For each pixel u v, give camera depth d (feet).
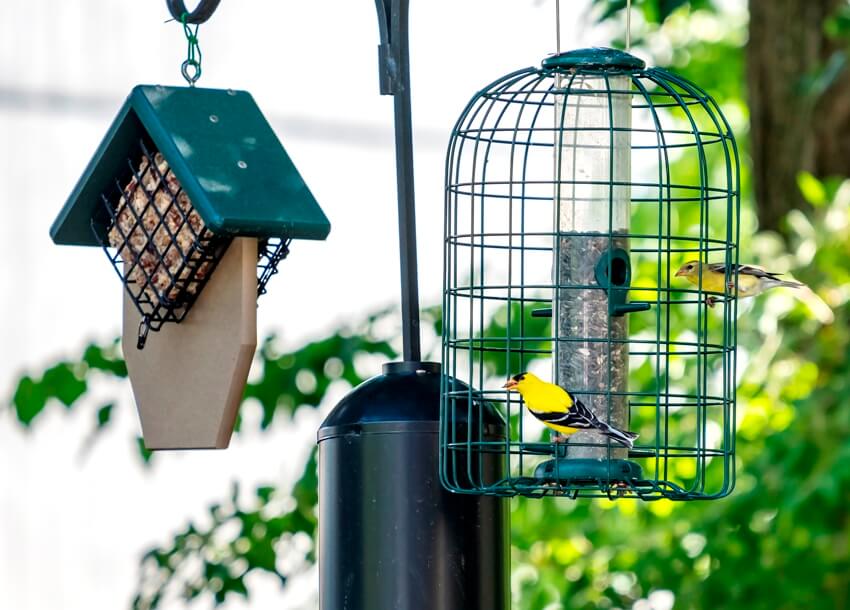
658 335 33.35
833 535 53.11
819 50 59.88
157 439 34.68
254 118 33.81
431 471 31.63
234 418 33.27
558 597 56.70
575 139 35.09
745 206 70.79
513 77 33.47
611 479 32.32
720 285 41.73
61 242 36.09
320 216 32.14
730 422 38.19
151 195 34.24
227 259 32.86
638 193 67.26
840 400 51.19
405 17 33.53
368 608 31.45
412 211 33.35
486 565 31.83
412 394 32.14
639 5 58.44
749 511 52.65
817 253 53.06
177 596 54.19
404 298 33.32
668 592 55.77
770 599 52.85
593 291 34.99
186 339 33.94
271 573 54.34
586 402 34.76
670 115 73.61
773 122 60.29
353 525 31.73
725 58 72.84
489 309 53.72
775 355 53.16
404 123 33.35
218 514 55.26
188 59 34.27
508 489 31.24
